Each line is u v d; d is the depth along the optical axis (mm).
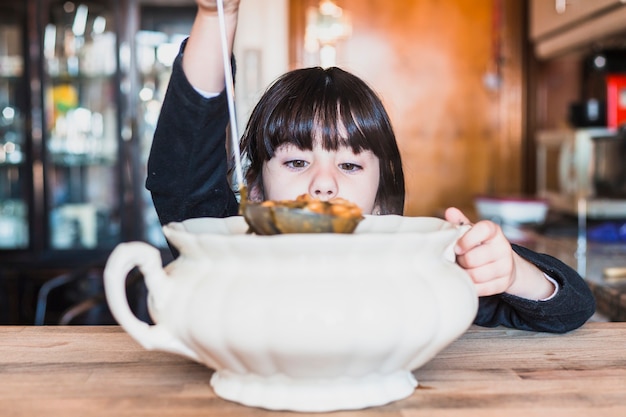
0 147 3326
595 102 2975
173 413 615
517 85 3965
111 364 752
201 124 926
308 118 1140
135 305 2043
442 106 3967
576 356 791
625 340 864
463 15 3934
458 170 3994
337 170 1150
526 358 781
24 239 3418
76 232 3461
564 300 878
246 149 1235
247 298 582
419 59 3939
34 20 3236
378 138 1184
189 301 608
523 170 3988
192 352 635
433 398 652
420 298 601
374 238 590
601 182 2748
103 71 3373
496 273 836
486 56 3951
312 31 3721
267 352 586
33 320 3299
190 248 626
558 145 3105
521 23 3934
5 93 3355
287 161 1162
